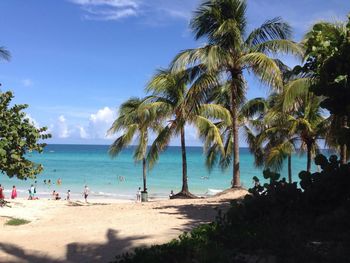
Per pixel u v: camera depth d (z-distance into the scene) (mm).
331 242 6219
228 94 23359
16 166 14312
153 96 25031
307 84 14648
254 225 7133
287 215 7602
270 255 5793
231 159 28500
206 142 23734
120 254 8320
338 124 12250
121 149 30156
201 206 16375
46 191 49281
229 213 7836
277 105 19156
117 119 29766
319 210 7855
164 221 12586
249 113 25797
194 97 19516
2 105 14062
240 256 5777
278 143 24438
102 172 74000
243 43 19672
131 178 64750
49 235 11055
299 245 5973
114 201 38969
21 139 14539
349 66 8336
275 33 19531
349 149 8695
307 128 21812
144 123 25312
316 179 8234
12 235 11359
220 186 55906
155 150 25594
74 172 73375
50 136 15328
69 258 8477
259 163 28844
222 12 19594
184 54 18094
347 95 8328
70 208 20000
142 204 20078
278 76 17891
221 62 18750
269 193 8133
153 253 6203
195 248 6074
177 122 24203
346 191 7977
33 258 8625
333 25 10055
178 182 59875
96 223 13492
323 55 8992
